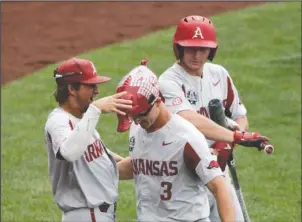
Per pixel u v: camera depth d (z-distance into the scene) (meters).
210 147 20.09
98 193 18.22
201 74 20.56
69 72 18.00
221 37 56.22
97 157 18.30
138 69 16.52
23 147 39.31
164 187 16.84
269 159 37.09
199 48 19.56
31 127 42.31
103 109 16.91
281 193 33.03
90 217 18.17
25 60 58.34
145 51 54.72
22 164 37.12
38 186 34.31
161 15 66.25
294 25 58.31
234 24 58.91
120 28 64.25
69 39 62.66
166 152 16.62
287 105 44.62
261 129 41.28
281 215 30.45
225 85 21.03
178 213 16.89
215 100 20.08
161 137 16.62
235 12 62.66
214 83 20.78
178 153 16.53
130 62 52.38
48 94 47.69
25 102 46.34
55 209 31.50
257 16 60.44
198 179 16.91
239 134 18.73
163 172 16.77
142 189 17.19
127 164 18.94
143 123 16.53
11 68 56.50
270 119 42.75
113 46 57.00
